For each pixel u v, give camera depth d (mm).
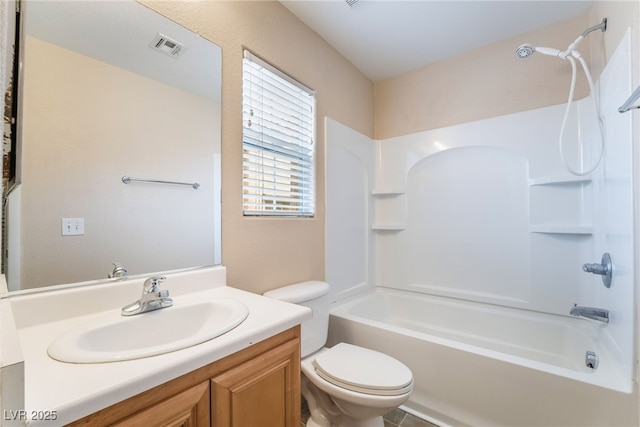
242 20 1461
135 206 1070
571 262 1772
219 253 1332
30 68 845
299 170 1812
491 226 2066
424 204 2361
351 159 2281
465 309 2094
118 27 1049
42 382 542
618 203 1207
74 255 923
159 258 1130
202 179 1279
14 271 812
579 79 1751
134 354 636
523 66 1936
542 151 1858
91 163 968
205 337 731
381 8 1705
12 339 452
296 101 1795
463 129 2154
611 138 1314
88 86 970
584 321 1708
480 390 1354
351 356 1380
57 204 893
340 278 2131
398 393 1140
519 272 1950
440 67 2281
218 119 1345
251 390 808
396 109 2502
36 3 867
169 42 1186
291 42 1737
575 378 1148
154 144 1130
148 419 599
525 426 1241
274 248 1605
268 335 842
